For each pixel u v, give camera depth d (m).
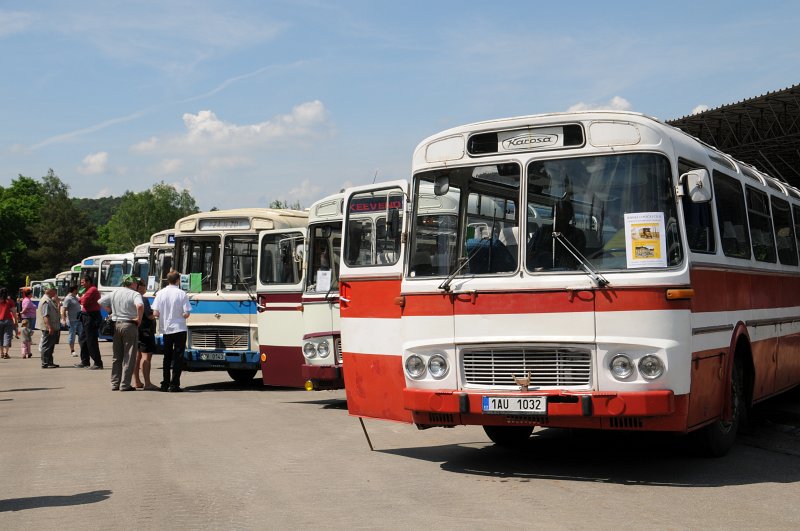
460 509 7.34
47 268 128.75
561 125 8.72
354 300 10.27
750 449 10.41
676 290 8.12
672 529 6.61
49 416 14.12
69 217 132.50
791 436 11.42
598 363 8.20
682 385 8.15
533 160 8.78
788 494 7.89
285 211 19.25
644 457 9.88
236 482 8.63
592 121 8.60
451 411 8.73
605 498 7.73
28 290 32.41
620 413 8.06
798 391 14.95
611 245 8.34
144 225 156.50
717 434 9.62
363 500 7.75
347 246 10.53
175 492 8.21
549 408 8.28
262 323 16.97
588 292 8.26
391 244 9.93
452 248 9.05
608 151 8.52
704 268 8.89
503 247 8.74
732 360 9.70
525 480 8.60
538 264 8.53
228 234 18.98
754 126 34.06
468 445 10.88
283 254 16.83
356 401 10.27
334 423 12.94
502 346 8.55
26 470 9.45
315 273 15.24
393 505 7.54
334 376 14.66
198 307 18.89
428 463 9.62
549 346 8.38
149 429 12.41
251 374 20.31
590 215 8.46
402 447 10.73
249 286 18.73
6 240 115.12
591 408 8.16
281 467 9.42
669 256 8.21
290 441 11.22
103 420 13.48
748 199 11.34
